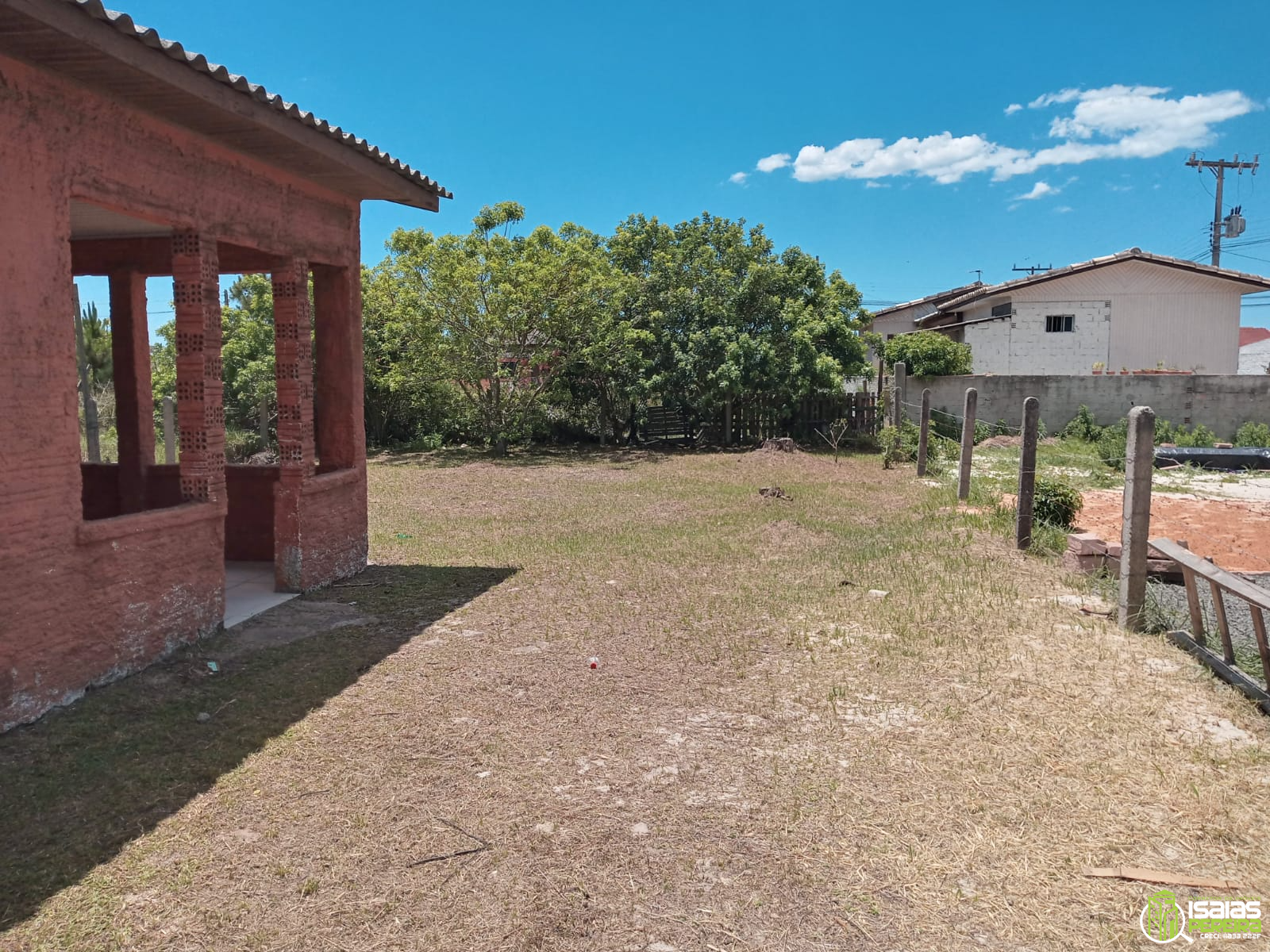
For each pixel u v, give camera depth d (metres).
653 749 4.39
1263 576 7.61
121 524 5.22
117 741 4.41
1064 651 5.71
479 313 19.75
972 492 12.54
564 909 3.09
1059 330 27.22
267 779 4.05
